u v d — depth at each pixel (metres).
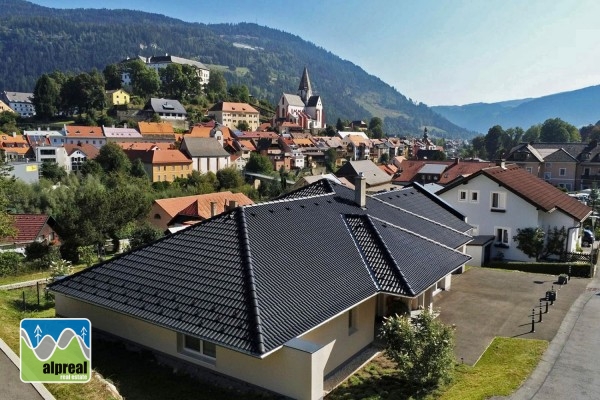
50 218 40.22
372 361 16.91
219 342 12.77
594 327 20.64
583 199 68.56
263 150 133.12
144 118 158.75
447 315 22.20
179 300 14.85
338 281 16.42
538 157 92.19
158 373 15.15
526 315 22.23
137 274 16.95
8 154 100.00
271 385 13.60
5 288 25.92
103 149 93.94
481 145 185.62
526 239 36.12
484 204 38.25
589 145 93.88
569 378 15.79
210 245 17.36
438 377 14.54
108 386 13.42
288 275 15.77
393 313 18.66
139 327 16.53
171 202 54.75
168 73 197.00
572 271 31.09
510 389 14.88
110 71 193.88
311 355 12.76
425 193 34.00
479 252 34.84
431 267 19.20
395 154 190.62
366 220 21.03
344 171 84.06
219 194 55.16
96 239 35.78
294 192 26.95
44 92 157.50
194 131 141.38
